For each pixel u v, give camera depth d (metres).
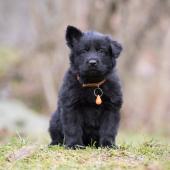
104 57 8.23
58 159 7.43
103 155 7.62
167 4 22.34
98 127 8.38
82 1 22.14
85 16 22.02
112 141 8.25
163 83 22.69
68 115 8.22
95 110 8.29
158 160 7.40
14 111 20.02
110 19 21.86
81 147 8.09
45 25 23.70
